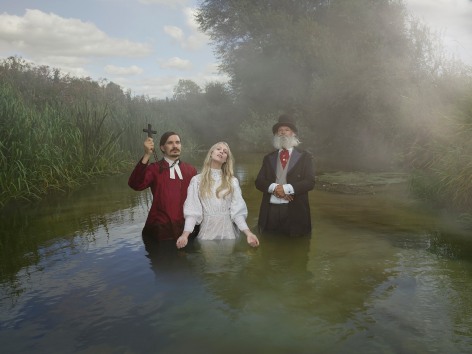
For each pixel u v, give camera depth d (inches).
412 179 261.7
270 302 100.9
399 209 213.3
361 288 109.1
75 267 127.6
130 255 138.3
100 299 103.5
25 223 185.8
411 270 122.6
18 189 238.2
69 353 79.1
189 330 87.4
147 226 160.6
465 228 173.0
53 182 281.6
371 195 254.4
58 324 90.8
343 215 200.4
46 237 162.4
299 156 169.8
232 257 135.3
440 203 221.5
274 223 167.0
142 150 466.6
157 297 104.3
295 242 153.6
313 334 85.4
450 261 130.6
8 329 88.8
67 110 388.8
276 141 173.2
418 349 79.1
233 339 83.7
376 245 149.3
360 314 94.0
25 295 106.9
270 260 132.2
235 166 427.5
